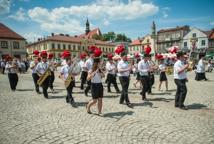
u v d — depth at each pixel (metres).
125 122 6.13
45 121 6.31
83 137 5.08
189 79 17.30
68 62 8.08
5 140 4.99
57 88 13.06
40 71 10.13
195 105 8.09
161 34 70.88
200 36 59.97
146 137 5.05
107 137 5.07
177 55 7.53
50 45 71.44
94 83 6.67
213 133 5.27
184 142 4.76
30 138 5.08
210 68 26.23
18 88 13.32
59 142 4.83
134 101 8.91
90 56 11.61
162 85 13.91
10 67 12.12
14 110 7.64
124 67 7.91
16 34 52.53
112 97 9.95
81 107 7.95
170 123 6.02
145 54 8.86
